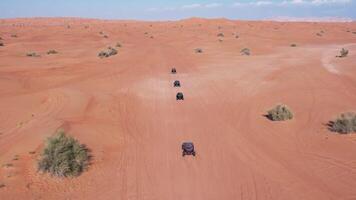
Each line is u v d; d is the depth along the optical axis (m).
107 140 25.53
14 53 73.94
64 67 56.97
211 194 18.45
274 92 39.84
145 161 22.38
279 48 83.00
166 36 118.06
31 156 21.95
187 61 63.31
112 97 38.16
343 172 20.69
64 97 37.50
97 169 20.98
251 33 126.69
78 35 119.06
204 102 36.75
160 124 29.88
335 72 49.53
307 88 41.12
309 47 84.88
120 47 85.12
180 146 25.03
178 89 42.31
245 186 19.28
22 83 45.53
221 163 22.22
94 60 64.38
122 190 18.75
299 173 20.77
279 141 25.78
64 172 19.77
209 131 28.17
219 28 152.38
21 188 18.52
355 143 24.56
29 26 175.25
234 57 67.81
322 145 24.61
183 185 19.38
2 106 34.38
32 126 27.94
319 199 18.00
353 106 33.56
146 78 48.75
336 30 141.62
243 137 26.75
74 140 21.73
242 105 35.38
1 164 20.97
